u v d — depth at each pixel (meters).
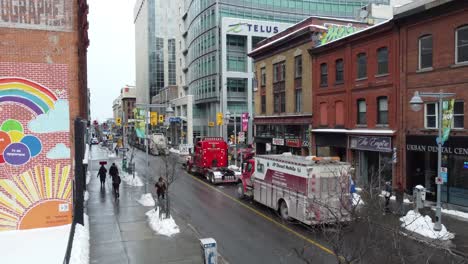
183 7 85.31
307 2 68.31
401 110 22.27
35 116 15.03
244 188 22.58
